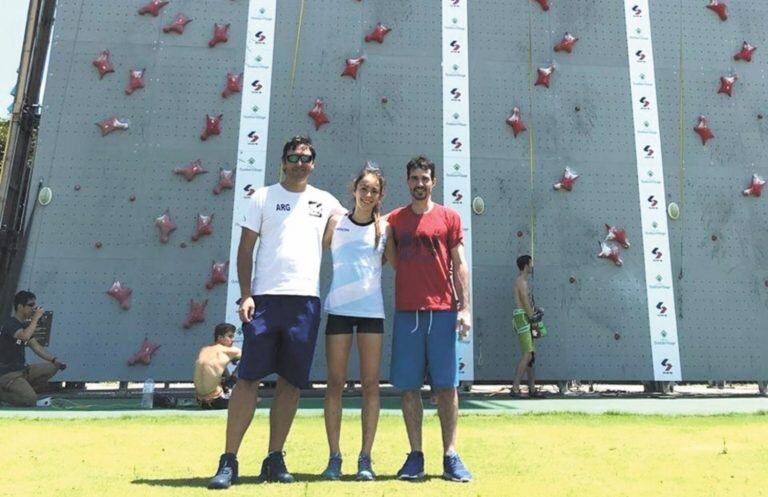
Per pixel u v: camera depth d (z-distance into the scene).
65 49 7.27
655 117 8.01
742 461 3.51
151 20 7.50
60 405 6.19
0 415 5.27
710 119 8.09
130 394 7.04
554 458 3.62
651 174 7.84
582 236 7.61
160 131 7.25
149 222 7.03
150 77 7.36
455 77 7.82
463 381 7.12
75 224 6.90
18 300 6.21
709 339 7.47
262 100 7.46
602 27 8.19
